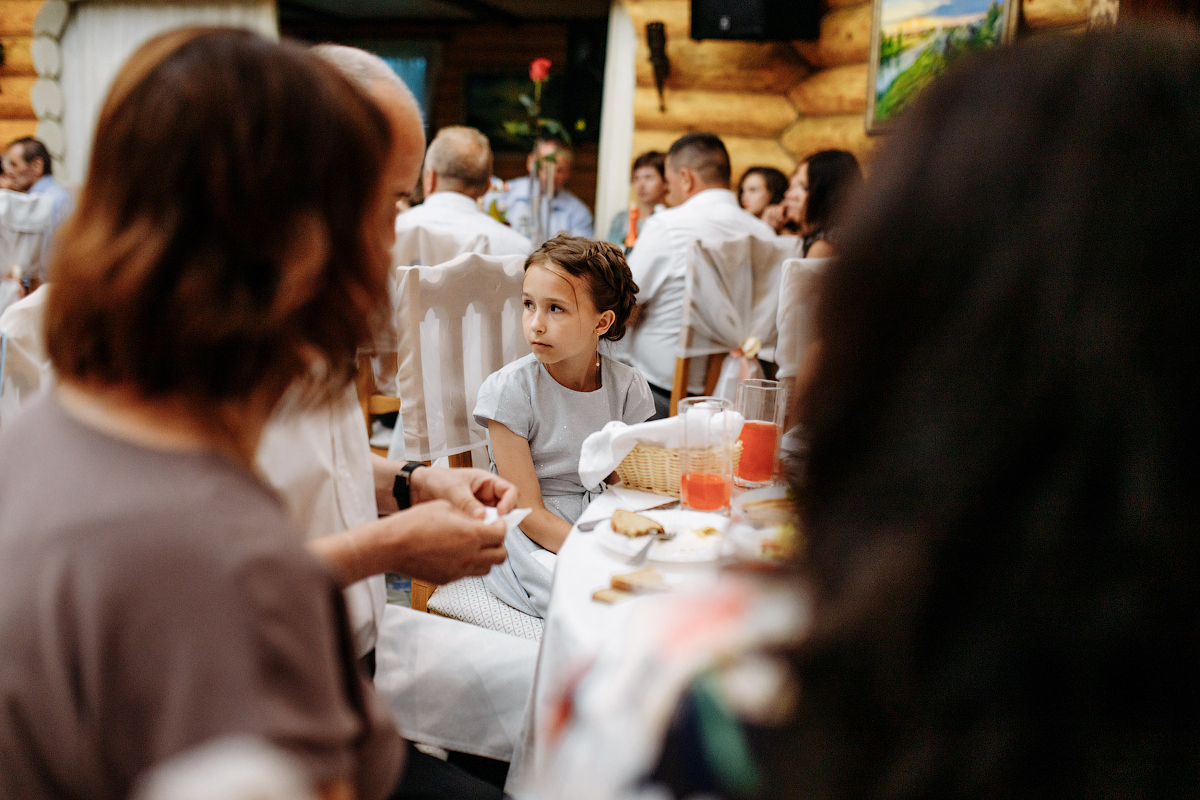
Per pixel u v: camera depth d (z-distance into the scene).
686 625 0.41
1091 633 0.32
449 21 7.93
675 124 5.21
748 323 2.83
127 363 0.48
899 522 0.35
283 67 0.49
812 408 0.39
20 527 0.46
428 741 1.24
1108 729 0.32
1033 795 0.32
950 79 0.40
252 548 0.44
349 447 1.16
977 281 0.35
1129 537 0.32
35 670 0.44
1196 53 0.36
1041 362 0.33
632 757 0.37
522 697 1.24
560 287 1.56
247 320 0.48
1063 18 3.32
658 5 5.09
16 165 5.20
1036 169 0.35
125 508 0.44
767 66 4.98
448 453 1.85
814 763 0.34
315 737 0.43
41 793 0.46
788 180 4.56
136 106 0.47
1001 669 0.33
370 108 0.55
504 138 8.00
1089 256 0.33
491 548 1.00
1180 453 0.32
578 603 0.92
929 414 0.35
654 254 2.89
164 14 6.54
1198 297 0.33
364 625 1.19
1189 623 0.32
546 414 1.63
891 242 0.37
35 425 0.51
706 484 1.22
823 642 0.35
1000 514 0.34
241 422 0.54
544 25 7.81
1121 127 0.34
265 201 0.47
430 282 1.79
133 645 0.42
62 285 0.49
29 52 6.59
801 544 0.39
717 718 0.36
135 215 0.47
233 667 0.41
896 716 0.34
